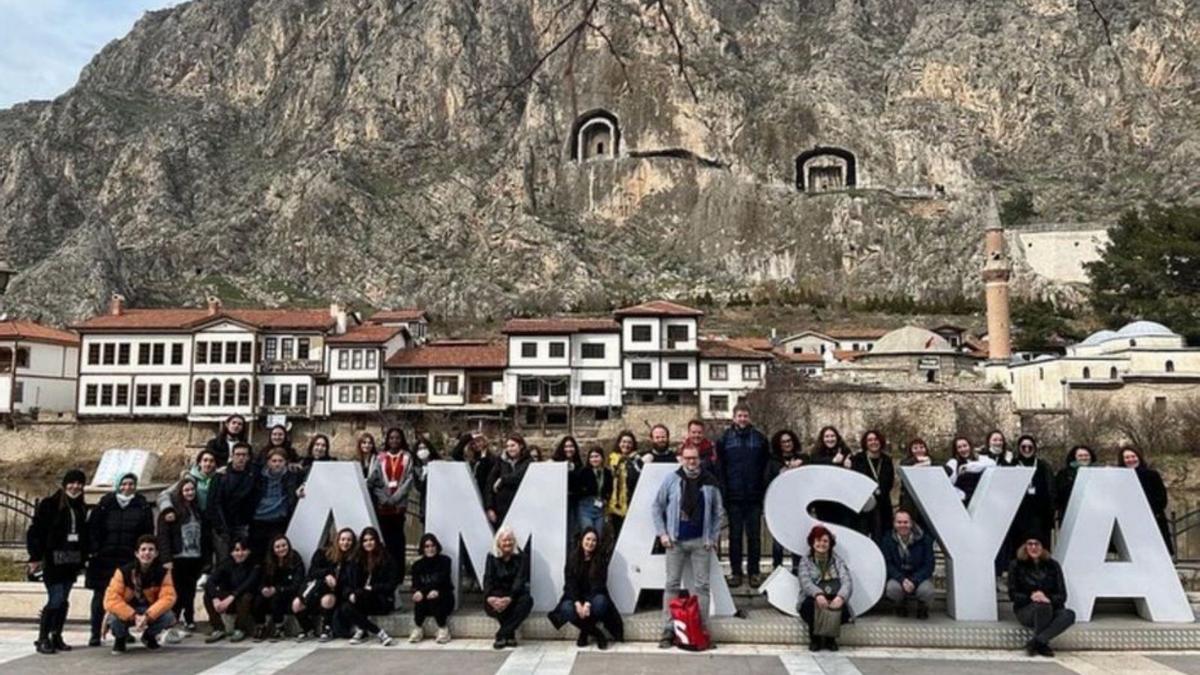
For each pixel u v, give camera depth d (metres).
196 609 14.71
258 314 74.56
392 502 14.81
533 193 154.00
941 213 140.00
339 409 70.62
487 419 71.88
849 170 152.88
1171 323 72.62
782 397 62.06
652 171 153.12
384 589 13.46
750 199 146.12
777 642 13.01
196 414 68.12
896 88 159.62
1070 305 106.62
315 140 176.25
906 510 14.09
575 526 14.90
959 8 170.12
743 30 174.88
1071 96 152.12
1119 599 14.16
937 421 60.91
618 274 140.75
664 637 12.81
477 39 175.50
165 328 68.88
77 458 66.38
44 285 121.19
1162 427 55.16
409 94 172.38
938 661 11.95
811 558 13.09
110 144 191.75
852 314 119.50
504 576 13.09
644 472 13.98
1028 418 59.16
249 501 13.91
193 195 173.00
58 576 12.44
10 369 68.44
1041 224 123.12
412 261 142.38
